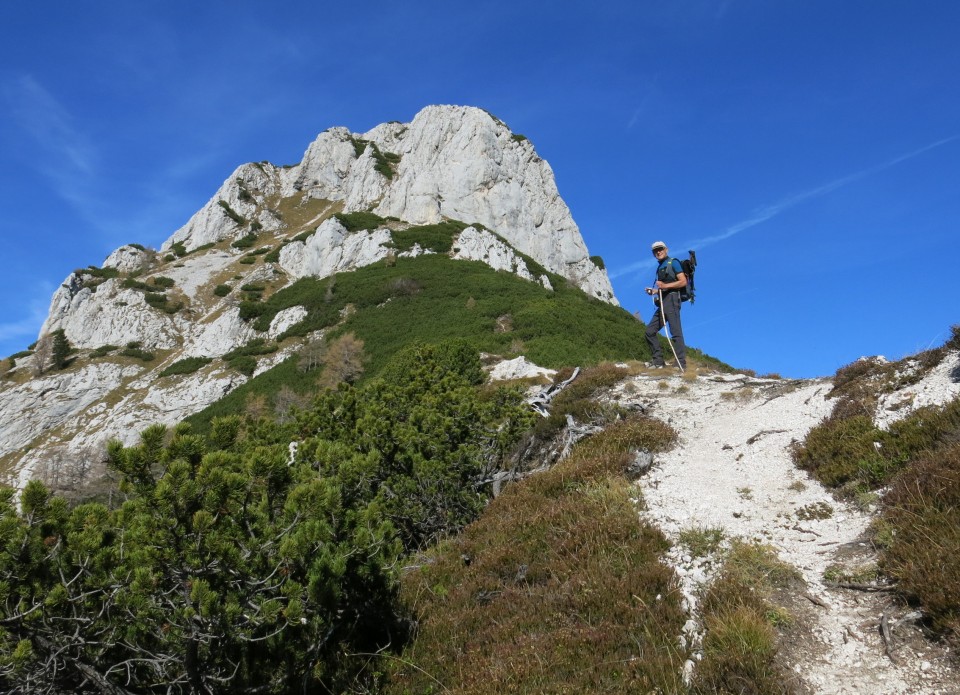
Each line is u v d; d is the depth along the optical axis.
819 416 9.23
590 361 25.69
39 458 52.94
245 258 91.25
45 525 4.80
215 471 4.71
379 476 9.31
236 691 5.18
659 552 6.17
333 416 11.45
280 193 124.31
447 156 93.12
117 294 79.12
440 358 21.94
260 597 5.16
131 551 4.76
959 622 4.12
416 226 83.62
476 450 10.09
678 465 8.80
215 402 50.09
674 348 13.42
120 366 65.50
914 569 4.73
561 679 4.66
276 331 62.66
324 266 77.75
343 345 45.12
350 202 105.25
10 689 4.50
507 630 5.51
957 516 5.20
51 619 4.48
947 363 8.46
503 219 88.12
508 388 13.07
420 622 6.16
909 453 6.83
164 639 4.97
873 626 4.59
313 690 5.46
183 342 71.31
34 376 66.38
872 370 9.71
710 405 11.38
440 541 8.53
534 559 6.68
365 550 5.82
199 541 4.61
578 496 7.93
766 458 8.48
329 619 5.46
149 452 4.84
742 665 4.21
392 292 58.94
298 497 5.22
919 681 3.96
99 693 4.86
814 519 6.59
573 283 84.06
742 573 5.45
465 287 57.00
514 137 99.31
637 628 5.04
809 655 4.44
